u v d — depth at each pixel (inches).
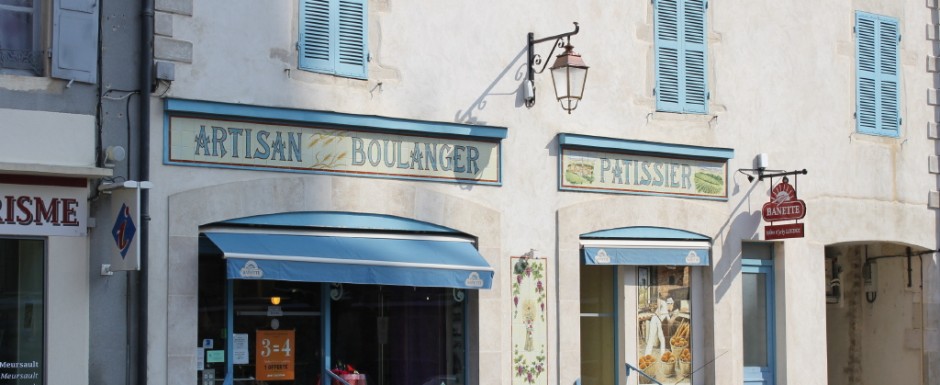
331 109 460.8
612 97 538.9
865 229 616.4
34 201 390.6
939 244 642.8
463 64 497.4
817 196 600.7
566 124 524.1
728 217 570.6
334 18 465.7
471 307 498.0
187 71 429.1
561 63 490.9
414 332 490.3
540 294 510.9
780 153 590.2
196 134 430.0
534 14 520.1
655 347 552.1
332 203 457.7
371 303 480.4
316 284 467.5
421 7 488.1
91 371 402.0
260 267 422.6
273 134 447.2
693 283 566.9
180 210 423.2
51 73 397.4
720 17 577.3
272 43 450.0
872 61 628.1
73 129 401.4
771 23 593.6
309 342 463.8
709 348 562.3
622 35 545.3
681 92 560.7
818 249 599.5
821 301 599.8
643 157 546.6
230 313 443.2
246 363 446.9
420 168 481.4
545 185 516.1
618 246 533.3
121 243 396.2
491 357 493.4
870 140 623.5
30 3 406.0
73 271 397.4
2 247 390.9
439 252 474.9
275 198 445.1
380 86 474.0
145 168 414.6
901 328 643.5
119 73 414.0
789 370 582.6
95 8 406.6
